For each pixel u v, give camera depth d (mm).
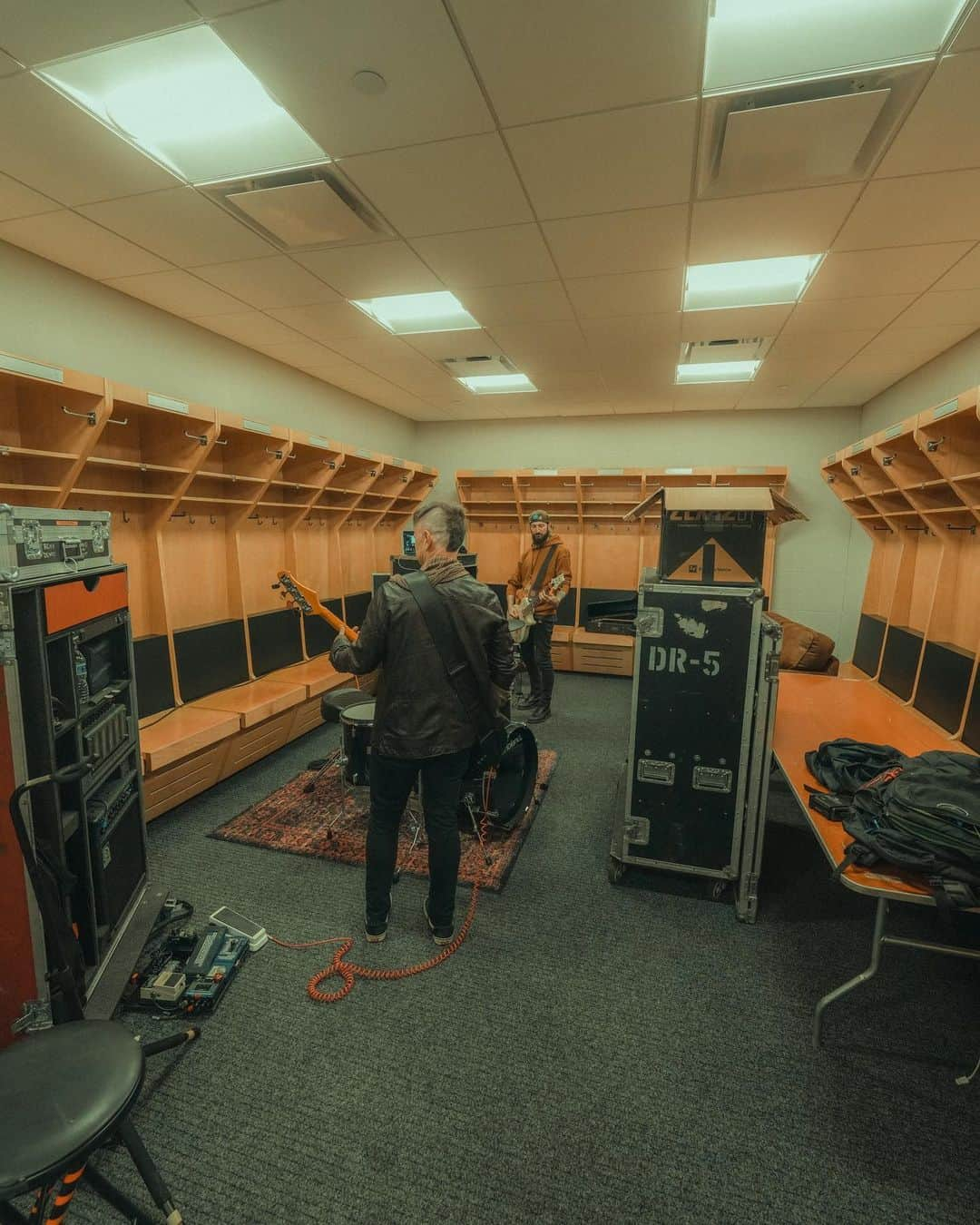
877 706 3289
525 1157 1417
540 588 4688
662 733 2355
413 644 1917
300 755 3951
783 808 3404
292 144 1970
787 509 2416
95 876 1790
